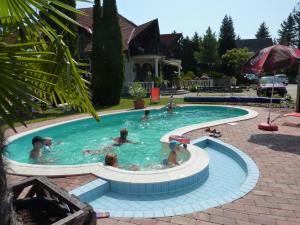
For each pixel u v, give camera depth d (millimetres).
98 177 5766
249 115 13523
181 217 4223
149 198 5352
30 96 1929
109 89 19984
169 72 43125
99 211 4461
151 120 15734
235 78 38031
